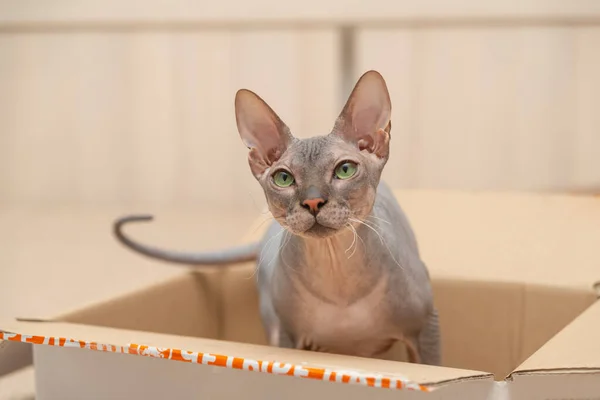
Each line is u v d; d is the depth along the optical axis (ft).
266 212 3.64
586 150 8.81
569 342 2.44
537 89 8.77
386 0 5.76
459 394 2.30
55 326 2.86
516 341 3.53
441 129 9.00
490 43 8.76
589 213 3.95
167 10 5.92
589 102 8.70
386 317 2.93
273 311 3.46
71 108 9.74
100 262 7.45
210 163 9.60
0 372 3.06
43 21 6.03
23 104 9.78
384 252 2.88
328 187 2.57
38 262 7.47
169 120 9.59
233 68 9.31
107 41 9.50
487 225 3.98
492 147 8.98
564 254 3.68
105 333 2.72
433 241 3.92
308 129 9.18
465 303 3.61
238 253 3.91
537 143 8.89
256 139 2.80
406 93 8.96
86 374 2.74
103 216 9.37
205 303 3.90
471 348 3.61
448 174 9.09
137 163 9.75
